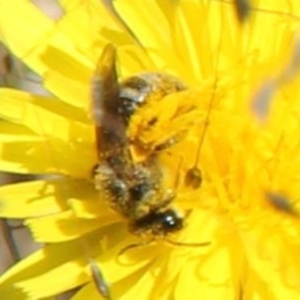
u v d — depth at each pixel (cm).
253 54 10
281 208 10
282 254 10
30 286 10
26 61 10
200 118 10
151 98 9
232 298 10
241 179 10
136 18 10
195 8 10
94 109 9
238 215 10
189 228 10
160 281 10
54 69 10
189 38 10
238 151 10
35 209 10
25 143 10
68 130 10
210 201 10
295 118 10
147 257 10
